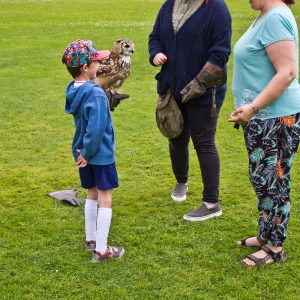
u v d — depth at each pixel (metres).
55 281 4.08
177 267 4.29
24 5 27.86
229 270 4.24
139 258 4.41
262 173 4.15
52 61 13.24
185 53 4.86
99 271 4.22
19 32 18.05
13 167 6.46
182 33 4.83
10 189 5.80
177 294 3.91
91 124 4.07
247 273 4.20
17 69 12.31
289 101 4.02
